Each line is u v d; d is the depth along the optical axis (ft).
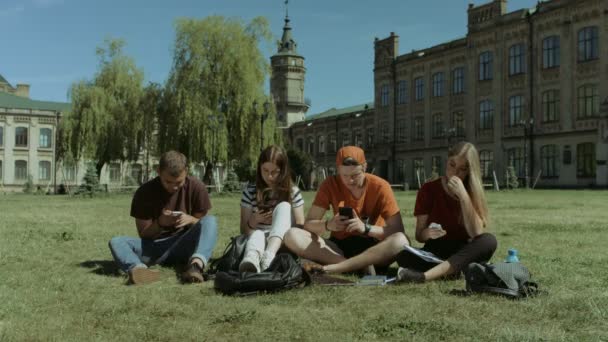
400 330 12.68
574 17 137.80
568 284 17.84
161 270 20.80
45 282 18.66
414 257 18.95
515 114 153.28
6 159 241.35
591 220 45.34
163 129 132.16
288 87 262.26
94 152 155.33
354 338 12.16
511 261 17.74
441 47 178.91
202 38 127.54
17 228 39.91
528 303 15.05
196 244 21.08
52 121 248.52
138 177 236.63
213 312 14.48
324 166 244.83
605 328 12.79
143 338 12.32
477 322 13.29
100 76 161.68
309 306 15.10
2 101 247.91
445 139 176.96
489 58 161.38
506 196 99.04
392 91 199.93
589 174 134.31
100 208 69.92
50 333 12.59
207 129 124.16
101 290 17.44
